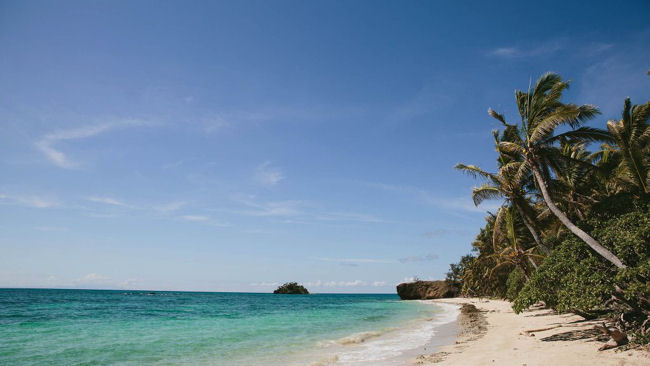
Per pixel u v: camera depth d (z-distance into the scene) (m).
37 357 14.22
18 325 26.02
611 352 10.00
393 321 30.81
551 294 13.79
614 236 12.49
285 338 19.88
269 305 64.62
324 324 28.27
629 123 18.34
